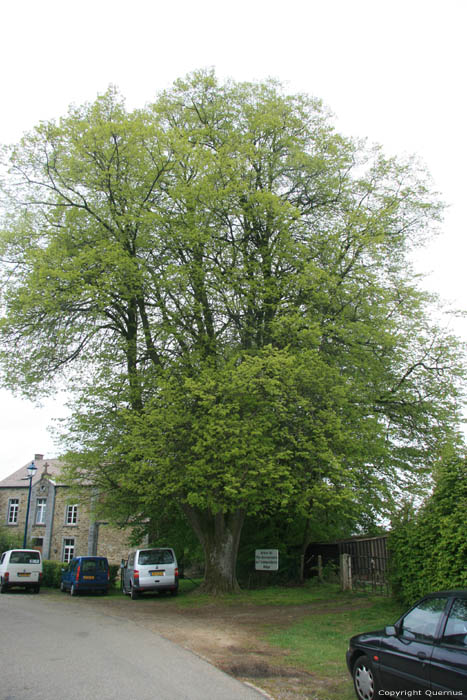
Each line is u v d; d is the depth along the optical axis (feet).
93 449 59.00
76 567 70.03
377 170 64.69
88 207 63.31
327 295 55.31
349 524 72.43
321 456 46.62
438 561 33.99
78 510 133.69
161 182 63.16
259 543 70.64
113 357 61.57
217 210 59.00
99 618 43.50
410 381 61.21
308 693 22.06
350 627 36.65
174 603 53.88
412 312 61.31
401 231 64.64
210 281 58.08
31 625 39.17
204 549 61.21
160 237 59.31
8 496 145.79
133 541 75.66
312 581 66.33
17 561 74.54
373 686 20.47
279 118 63.21
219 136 65.92
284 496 49.44
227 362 55.31
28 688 21.27
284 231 57.88
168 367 56.54
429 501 37.52
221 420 46.01
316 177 63.87
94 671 24.31
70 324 60.54
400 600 42.34
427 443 61.26
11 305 57.11
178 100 69.97
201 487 49.73
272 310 57.57
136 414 51.39
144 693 20.77
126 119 60.08
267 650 30.14
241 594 57.72
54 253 55.11
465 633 17.58
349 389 53.06
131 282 55.42
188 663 26.58
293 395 49.42
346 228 59.11
